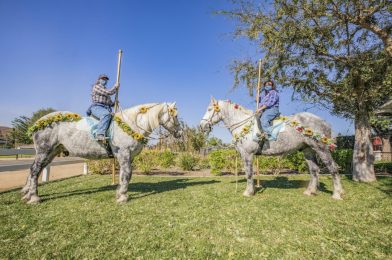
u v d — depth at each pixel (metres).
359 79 9.80
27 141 53.62
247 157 7.11
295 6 8.90
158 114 6.95
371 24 9.06
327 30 9.29
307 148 7.39
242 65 11.63
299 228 4.41
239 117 7.38
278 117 7.09
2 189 8.55
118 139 6.41
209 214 5.19
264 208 5.64
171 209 5.57
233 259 3.34
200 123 7.66
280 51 9.81
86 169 12.99
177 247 3.68
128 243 3.81
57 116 6.37
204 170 15.34
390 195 7.12
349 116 13.87
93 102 6.45
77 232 4.23
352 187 8.55
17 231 4.25
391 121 16.42
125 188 6.35
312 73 10.49
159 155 14.70
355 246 3.71
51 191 7.70
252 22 10.06
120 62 6.88
